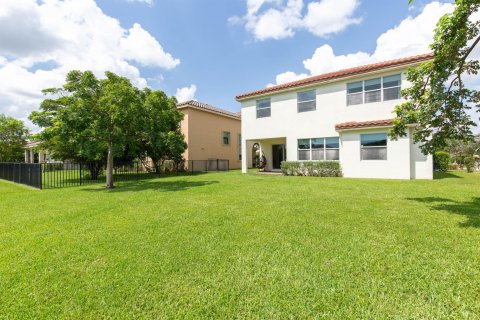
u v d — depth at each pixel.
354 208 5.56
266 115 16.64
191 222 4.78
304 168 14.21
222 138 24.23
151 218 5.15
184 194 8.05
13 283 2.65
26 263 3.12
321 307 2.14
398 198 6.61
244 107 17.73
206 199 7.08
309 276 2.65
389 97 11.97
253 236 3.92
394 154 11.49
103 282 2.63
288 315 2.05
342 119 13.43
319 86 14.27
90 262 3.13
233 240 3.77
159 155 17.28
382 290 2.35
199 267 2.92
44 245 3.72
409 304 2.13
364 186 8.94
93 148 10.40
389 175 11.64
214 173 17.67
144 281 2.64
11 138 29.02
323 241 3.62
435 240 3.52
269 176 14.16
